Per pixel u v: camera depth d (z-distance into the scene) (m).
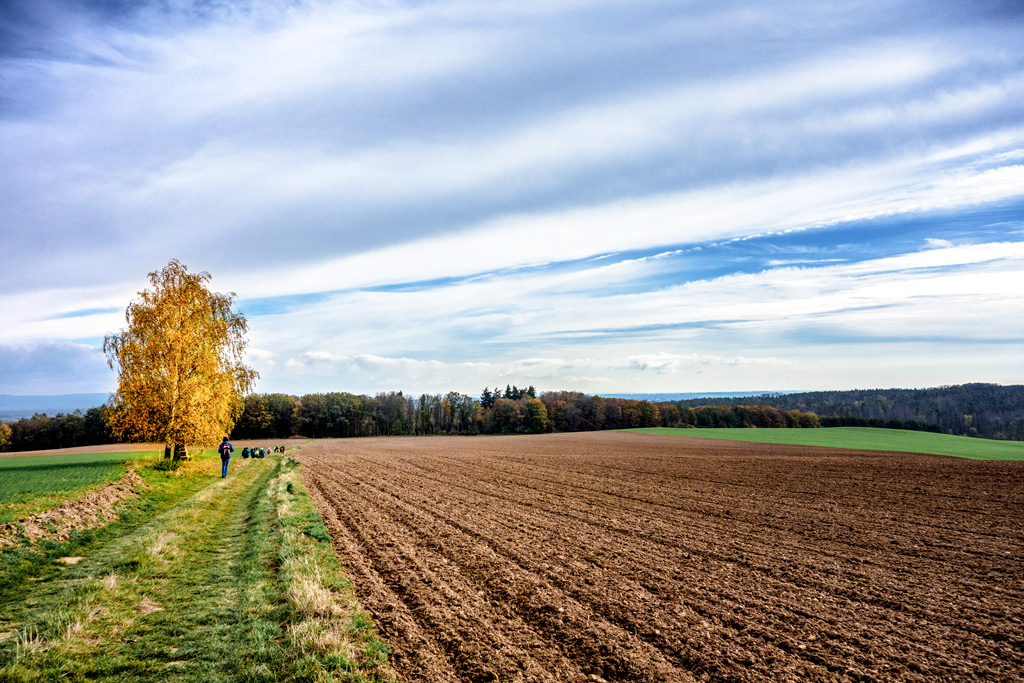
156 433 28.33
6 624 8.16
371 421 129.38
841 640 8.77
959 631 9.22
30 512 13.62
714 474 32.75
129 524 15.95
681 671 7.55
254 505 20.64
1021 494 24.27
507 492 25.17
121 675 6.79
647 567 12.70
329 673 6.99
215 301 33.03
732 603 10.37
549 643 8.34
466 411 144.00
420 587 10.81
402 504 21.38
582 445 67.12
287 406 117.12
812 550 14.61
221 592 10.09
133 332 28.59
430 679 7.02
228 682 6.73
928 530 17.22
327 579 10.84
